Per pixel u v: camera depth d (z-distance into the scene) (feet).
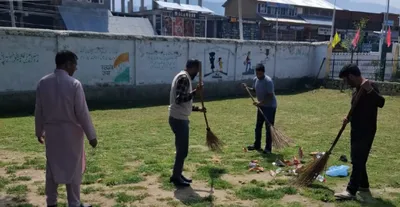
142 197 16.24
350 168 21.18
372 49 116.98
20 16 77.71
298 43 69.97
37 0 80.02
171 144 26.48
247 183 18.39
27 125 32.78
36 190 16.99
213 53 58.08
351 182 16.42
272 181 18.58
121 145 25.89
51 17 82.94
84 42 45.16
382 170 20.97
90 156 22.86
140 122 35.35
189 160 22.33
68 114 12.67
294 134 30.94
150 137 28.66
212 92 58.75
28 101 41.65
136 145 25.99
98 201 15.81
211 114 41.06
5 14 75.97
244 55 62.39
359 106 15.94
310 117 40.06
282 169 20.70
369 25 146.41
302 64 71.72
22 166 20.53
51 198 13.29
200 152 24.35
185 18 105.40
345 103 51.65
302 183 17.21
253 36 119.44
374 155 24.43
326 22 139.33
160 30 101.81
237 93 62.18
